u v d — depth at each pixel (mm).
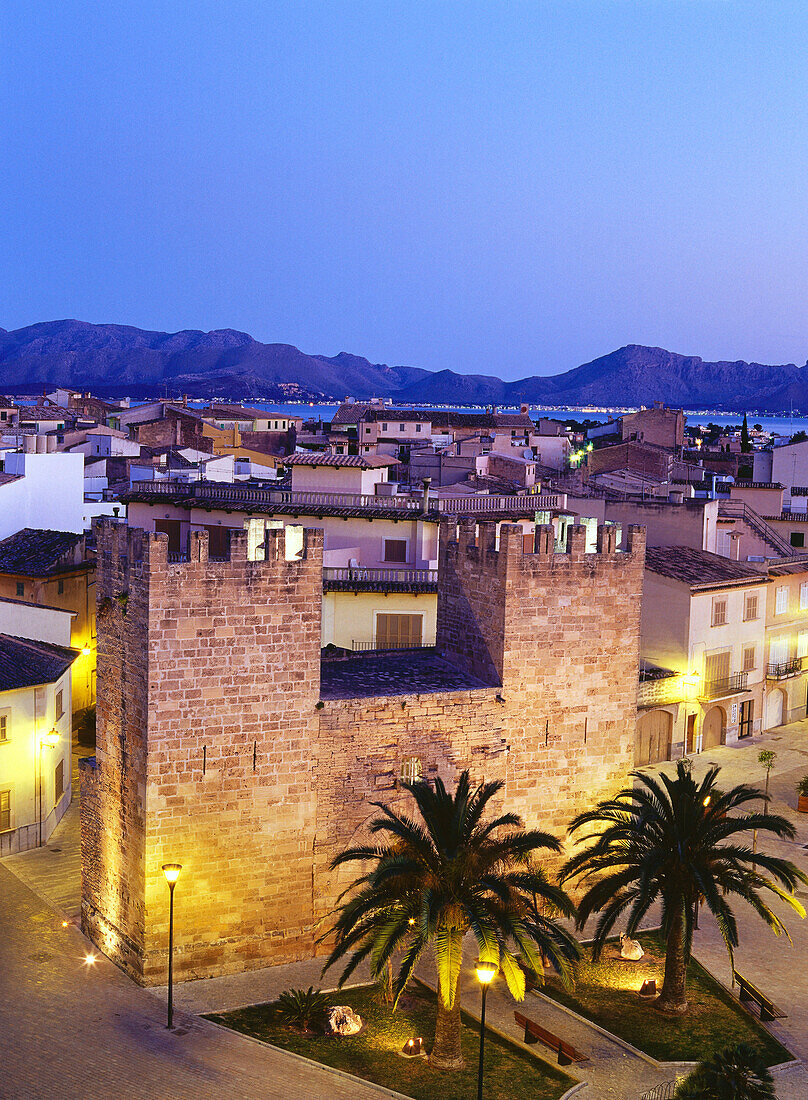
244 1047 31203
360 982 35406
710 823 34094
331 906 37062
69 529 74125
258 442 186000
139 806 34344
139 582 33875
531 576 39750
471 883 30891
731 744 64562
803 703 70812
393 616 58281
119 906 35906
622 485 104125
